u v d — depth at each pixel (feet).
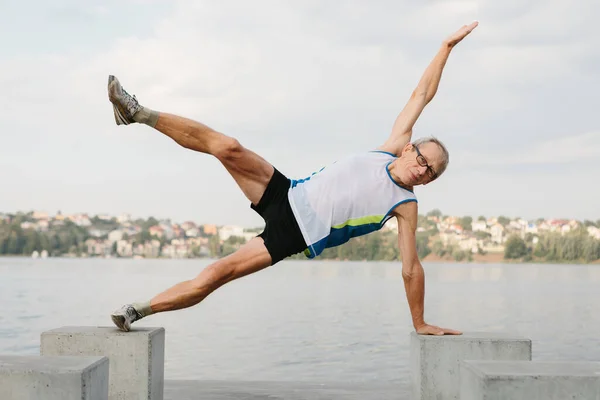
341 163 13.20
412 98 14.23
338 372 32.24
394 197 13.01
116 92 12.14
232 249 473.67
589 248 443.73
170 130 12.55
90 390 9.50
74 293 106.73
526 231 472.85
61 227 551.59
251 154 12.73
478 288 142.72
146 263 434.30
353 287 145.69
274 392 16.81
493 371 8.81
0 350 39.01
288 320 63.21
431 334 13.61
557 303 92.53
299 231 12.70
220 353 39.09
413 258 13.34
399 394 16.76
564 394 8.54
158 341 13.16
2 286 130.52
